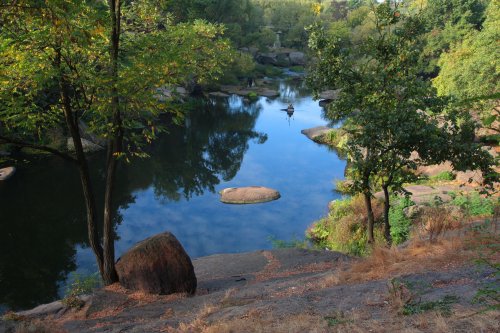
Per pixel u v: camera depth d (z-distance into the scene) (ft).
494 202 52.34
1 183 101.81
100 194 100.07
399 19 48.34
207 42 39.55
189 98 203.10
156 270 38.42
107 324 31.24
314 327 19.52
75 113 39.29
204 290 41.27
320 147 143.23
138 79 32.99
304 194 100.12
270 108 206.39
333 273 32.91
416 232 45.73
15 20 28.30
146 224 84.94
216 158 132.77
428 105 43.04
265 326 21.47
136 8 40.93
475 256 25.04
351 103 46.19
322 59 48.37
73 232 80.48
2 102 34.81
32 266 67.31
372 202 69.67
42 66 32.07
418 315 18.15
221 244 76.13
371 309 20.86
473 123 42.32
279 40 404.36
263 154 135.54
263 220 85.97
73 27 27.45
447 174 80.43
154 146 143.64
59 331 29.37
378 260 31.17
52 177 108.17
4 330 28.66
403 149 42.88
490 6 129.59
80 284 49.34
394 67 46.44
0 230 79.82
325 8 506.07
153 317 32.04
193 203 96.12
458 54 130.41
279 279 41.52
